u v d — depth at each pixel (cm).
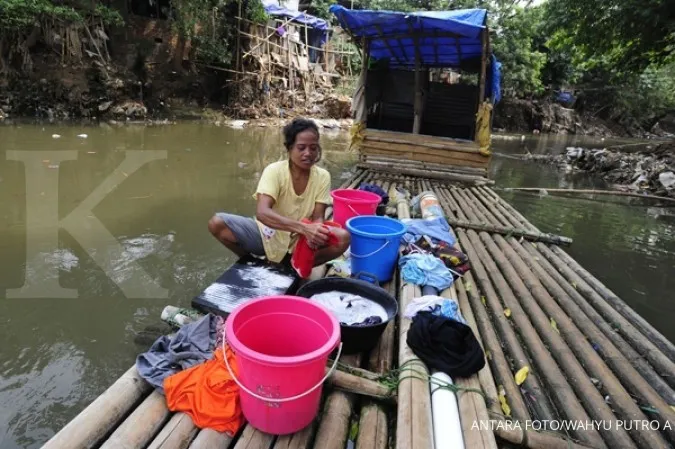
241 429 191
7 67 1159
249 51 1683
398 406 198
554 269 417
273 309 204
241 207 617
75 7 1241
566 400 232
